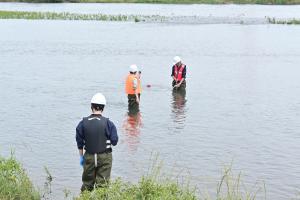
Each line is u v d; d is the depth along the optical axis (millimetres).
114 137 11906
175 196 10070
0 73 32125
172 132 18891
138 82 23359
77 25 67750
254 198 12656
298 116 21953
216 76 32344
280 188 13477
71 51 43250
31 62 37000
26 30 60625
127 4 116688
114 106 23250
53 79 30219
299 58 41500
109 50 44094
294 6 114625
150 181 10477
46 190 12750
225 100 25094
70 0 122312
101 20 75188
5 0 122312
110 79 30469
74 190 12836
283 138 18453
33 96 25266
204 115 21875
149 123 20250
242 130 19453
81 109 22547
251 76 32594
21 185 11422
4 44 47344
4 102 23812
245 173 14570
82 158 12000
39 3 120000
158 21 74062
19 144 17062
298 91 27828
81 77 31062
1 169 11547
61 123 20062
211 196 12633
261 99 25516
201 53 43375
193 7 108062
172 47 46781
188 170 14656
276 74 33531
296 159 16000
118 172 14289
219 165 15227
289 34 59875
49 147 16781
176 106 23531
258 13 92500
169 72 33312
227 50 45625
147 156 15891
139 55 41312
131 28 64125
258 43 51344
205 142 17688
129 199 9867
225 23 72562
